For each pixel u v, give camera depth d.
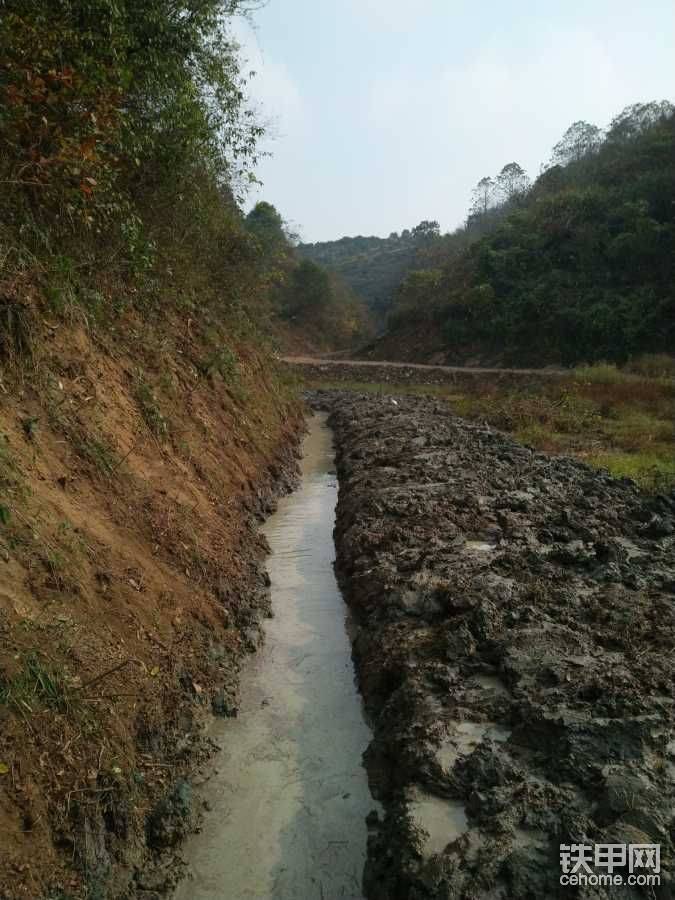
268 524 10.45
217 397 10.88
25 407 5.42
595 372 28.11
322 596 7.96
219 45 9.72
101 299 7.51
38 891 3.11
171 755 4.67
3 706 3.49
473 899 3.31
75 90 6.36
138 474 6.62
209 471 8.70
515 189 75.00
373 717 5.52
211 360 11.11
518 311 42.03
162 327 9.73
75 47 6.58
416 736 4.66
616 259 40.25
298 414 21.41
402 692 5.21
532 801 3.87
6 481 4.59
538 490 10.38
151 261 8.81
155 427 7.65
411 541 8.09
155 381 8.42
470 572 6.96
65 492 5.34
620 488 10.77
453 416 21.50
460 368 41.38
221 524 7.94
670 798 3.76
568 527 8.57
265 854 4.24
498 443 15.06
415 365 41.88
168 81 8.46
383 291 88.94
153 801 4.24
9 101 5.92
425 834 3.82
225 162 11.59
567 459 13.05
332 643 6.85
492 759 4.27
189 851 4.22
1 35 5.68
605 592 6.57
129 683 4.52
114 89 6.70
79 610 4.50
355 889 4.00
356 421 20.00
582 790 3.97
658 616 6.01
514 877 3.39
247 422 12.01
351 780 4.89
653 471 12.12
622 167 47.56
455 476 11.13
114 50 6.99
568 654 5.34
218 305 13.80
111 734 4.08
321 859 4.21
